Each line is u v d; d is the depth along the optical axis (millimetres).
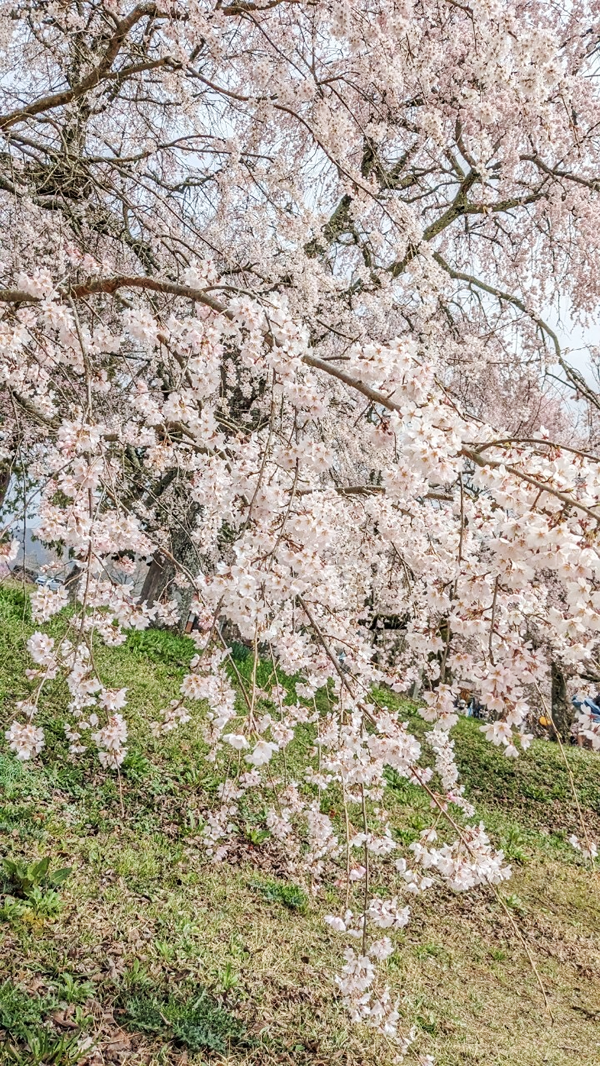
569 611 1883
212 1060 3160
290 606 2902
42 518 2721
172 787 5875
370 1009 2379
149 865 4590
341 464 5988
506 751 2180
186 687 2363
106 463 2846
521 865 7789
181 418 2334
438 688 2264
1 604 7750
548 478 1860
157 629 10094
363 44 4570
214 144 5281
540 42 3627
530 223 8891
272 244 6238
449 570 2838
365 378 2107
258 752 1932
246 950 4125
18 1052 2725
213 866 5020
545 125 4344
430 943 5402
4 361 3477
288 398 2291
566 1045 4496
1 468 4070
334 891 5203
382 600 5406
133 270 6934
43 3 5387
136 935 3785
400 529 3102
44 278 2387
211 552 4766
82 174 4348
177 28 4508
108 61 4602
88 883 4102
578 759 11195
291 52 4973
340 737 2646
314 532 2291
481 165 5340
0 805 4539
